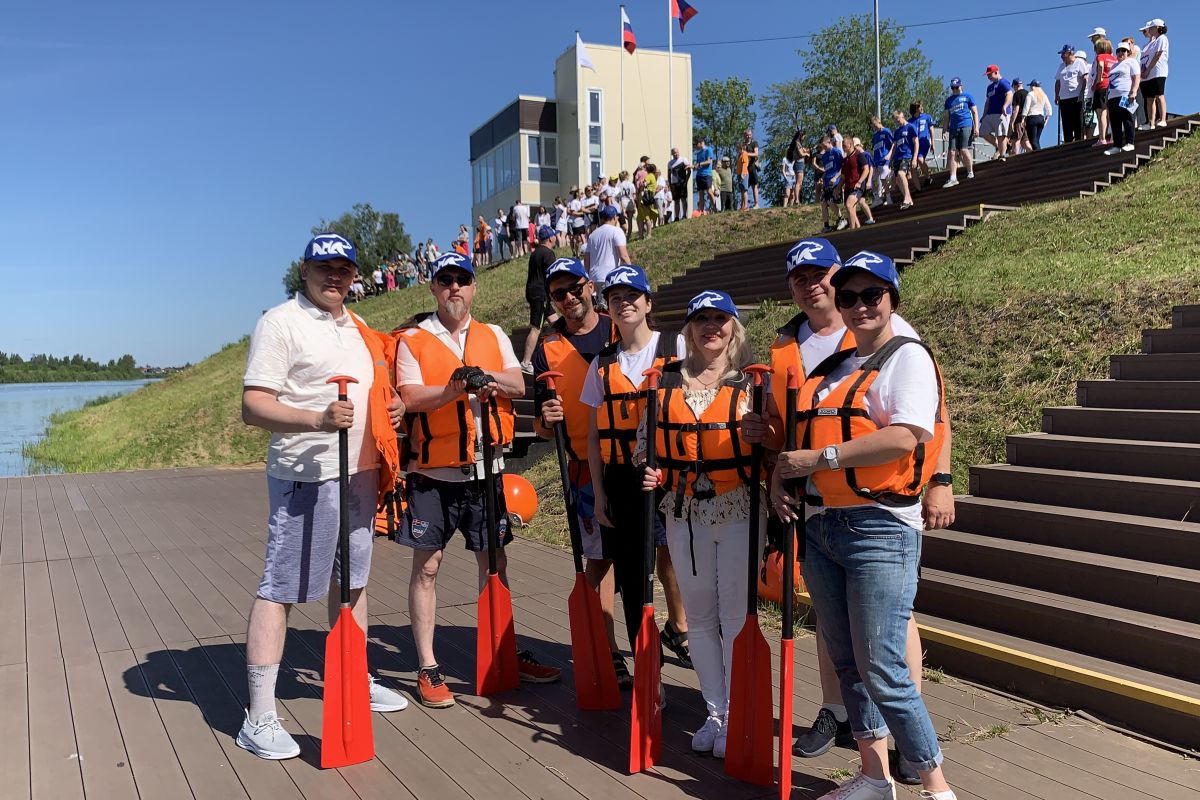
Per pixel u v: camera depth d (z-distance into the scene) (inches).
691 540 134.0
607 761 134.0
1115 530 160.4
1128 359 205.6
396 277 1362.0
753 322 356.8
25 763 134.1
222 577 247.9
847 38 1596.9
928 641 163.5
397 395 155.9
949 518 115.3
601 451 151.4
